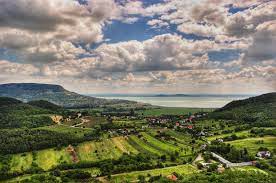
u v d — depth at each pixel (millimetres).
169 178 194375
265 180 175625
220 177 182125
